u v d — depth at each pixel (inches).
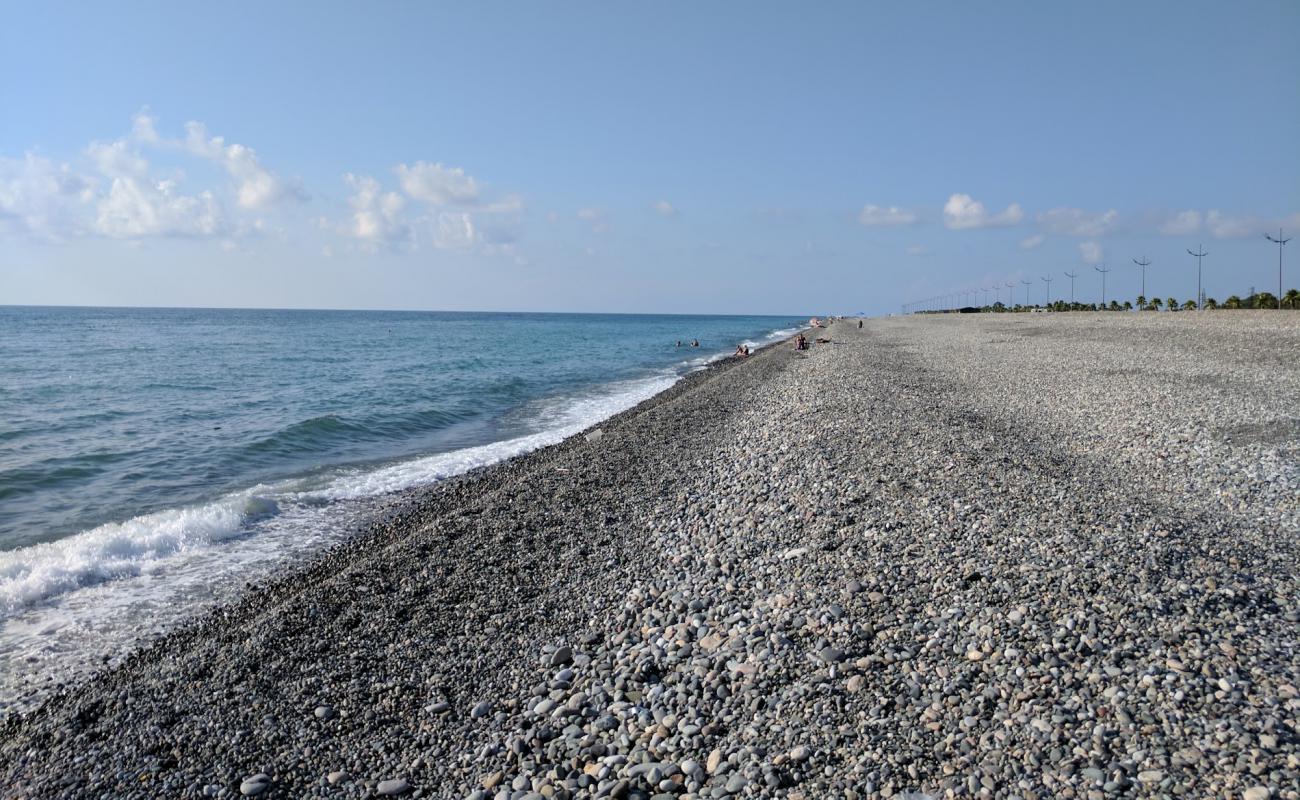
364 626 325.1
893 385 1005.2
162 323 5036.9
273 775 226.8
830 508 424.2
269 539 471.8
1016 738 208.2
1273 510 424.2
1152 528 363.6
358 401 1125.1
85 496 568.7
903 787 195.0
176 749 241.6
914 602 294.8
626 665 279.3
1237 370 1022.4
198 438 792.9
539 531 449.1
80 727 257.9
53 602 371.9
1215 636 251.6
